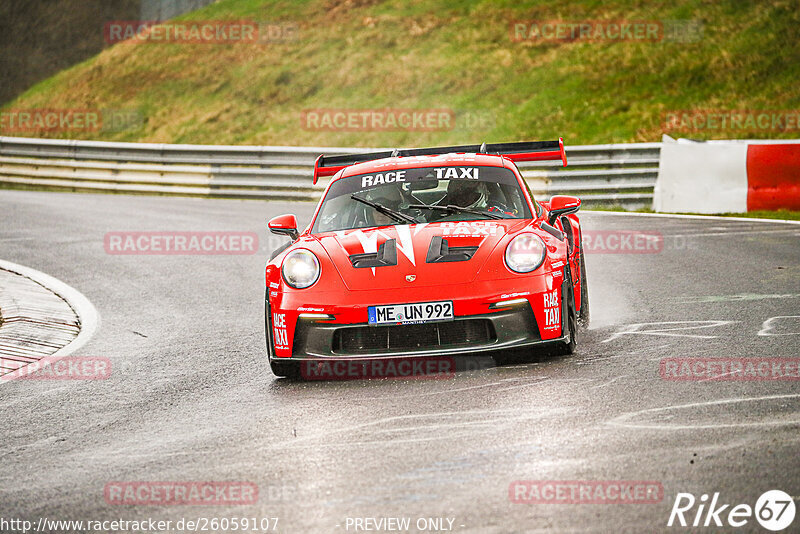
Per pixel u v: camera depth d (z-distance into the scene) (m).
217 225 53.47
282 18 129.75
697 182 53.94
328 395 19.25
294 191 68.56
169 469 15.15
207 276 38.12
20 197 72.69
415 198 23.88
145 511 13.25
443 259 20.55
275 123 104.12
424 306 19.70
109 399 20.52
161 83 121.12
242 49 123.94
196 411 18.91
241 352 24.58
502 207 23.39
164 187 74.69
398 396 18.59
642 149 58.09
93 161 80.44
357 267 20.73
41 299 33.50
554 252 20.89
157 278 38.00
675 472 13.12
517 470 13.66
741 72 88.81
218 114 109.31
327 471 14.32
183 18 143.00
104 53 135.00
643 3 109.62
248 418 17.98
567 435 15.14
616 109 88.31
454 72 104.38
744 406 16.06
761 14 98.50
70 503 13.84
